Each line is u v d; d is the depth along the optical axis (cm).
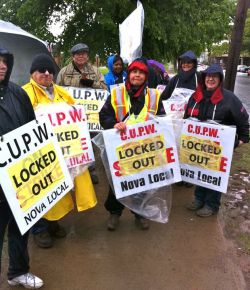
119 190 385
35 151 299
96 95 542
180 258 364
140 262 357
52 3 1122
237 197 504
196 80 545
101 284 326
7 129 279
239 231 418
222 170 420
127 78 380
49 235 384
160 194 413
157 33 1038
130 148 381
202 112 431
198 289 320
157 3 1062
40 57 369
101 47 1127
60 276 336
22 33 504
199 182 433
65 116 379
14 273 315
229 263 357
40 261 358
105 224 429
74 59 530
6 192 270
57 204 375
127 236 404
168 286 324
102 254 370
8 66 271
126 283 328
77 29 1150
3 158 270
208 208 449
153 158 387
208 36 1302
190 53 542
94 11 1090
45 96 378
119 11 1047
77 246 384
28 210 288
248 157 682
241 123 427
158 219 412
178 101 516
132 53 635
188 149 431
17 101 287
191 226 425
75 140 384
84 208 390
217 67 414
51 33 1187
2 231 285
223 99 423
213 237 403
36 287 317
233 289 321
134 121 378
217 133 413
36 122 300
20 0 1287
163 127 383
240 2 695
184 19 1107
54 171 318
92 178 538
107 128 390
